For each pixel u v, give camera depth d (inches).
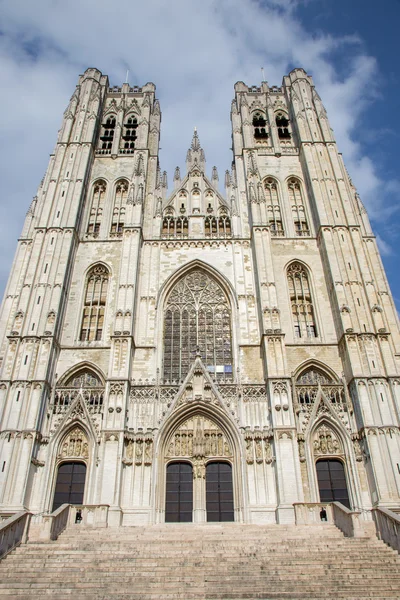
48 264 2085.4
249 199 2386.8
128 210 2299.5
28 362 1801.2
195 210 2465.6
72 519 1428.4
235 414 1743.4
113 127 2928.2
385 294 2148.1
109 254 2271.2
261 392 1807.3
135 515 1558.8
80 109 2810.0
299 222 2459.4
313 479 1648.6
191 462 1702.8
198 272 2253.9
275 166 2664.9
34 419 1681.8
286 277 2215.8
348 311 1961.1
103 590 914.7
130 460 1658.5
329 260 2142.0
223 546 1149.7
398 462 1585.9
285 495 1541.6
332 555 1090.7
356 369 1802.4
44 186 2561.5
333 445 1729.8
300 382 1907.0
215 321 2106.3
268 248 2166.6
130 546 1154.7
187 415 1769.2
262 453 1672.0
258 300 2068.2
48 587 928.9
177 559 1057.5
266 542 1181.1
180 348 2028.8
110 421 1692.9
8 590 913.5
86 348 1967.3
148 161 2679.6
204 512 1604.3
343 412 1781.5
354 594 898.7
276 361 1822.1
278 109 3011.8
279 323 1919.3
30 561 1051.3
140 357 1937.7
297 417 1765.5
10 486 1551.4
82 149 2600.9
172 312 2133.4
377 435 1646.2
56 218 2255.2
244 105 2903.5
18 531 1182.3
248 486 1616.6
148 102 2942.9
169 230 2404.0
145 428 1727.4
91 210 2496.3
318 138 2667.3
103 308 2148.1
